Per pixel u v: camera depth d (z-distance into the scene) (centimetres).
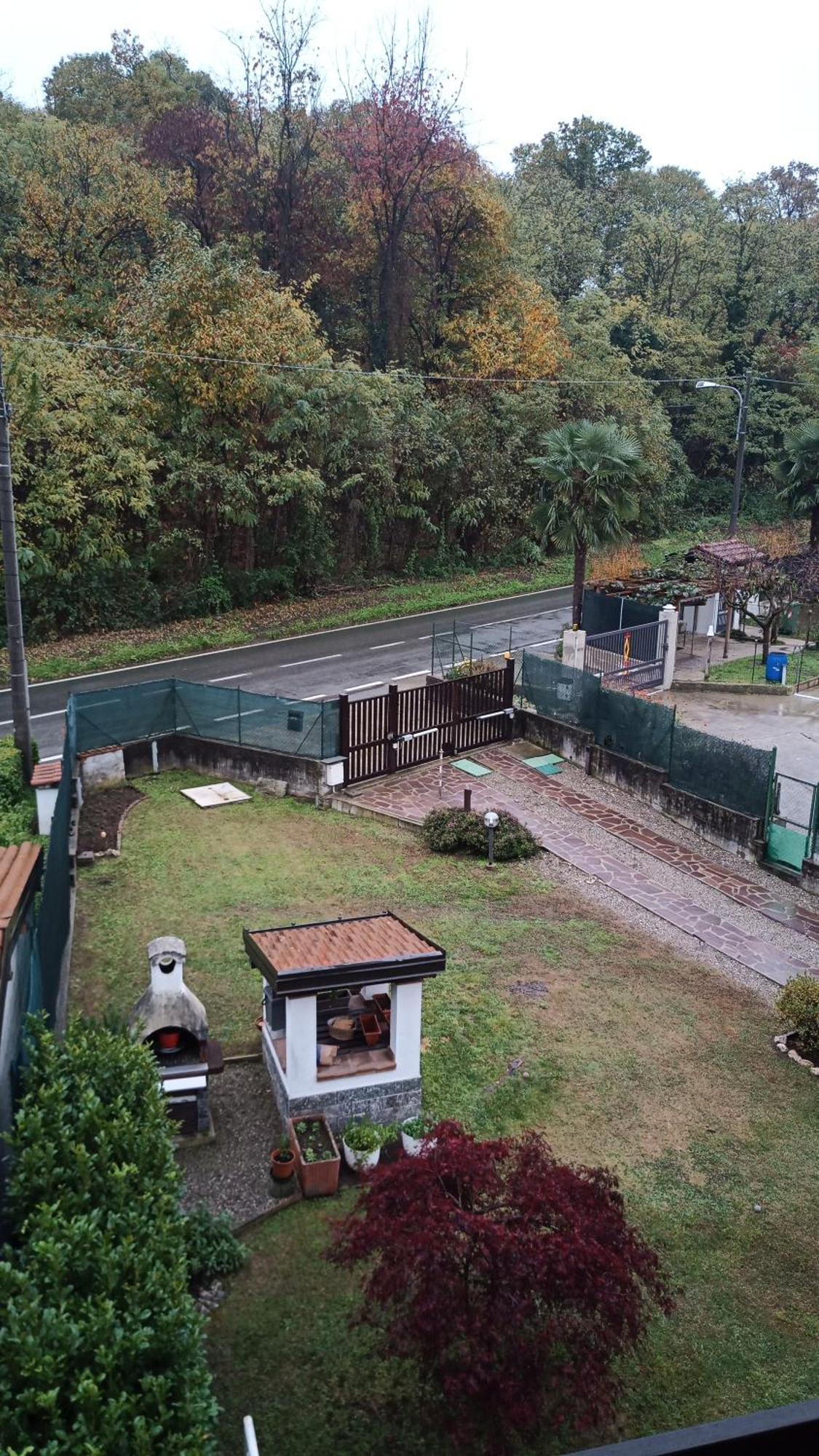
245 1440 688
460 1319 658
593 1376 670
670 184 7312
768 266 6238
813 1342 850
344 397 3422
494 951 1474
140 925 1493
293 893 1623
